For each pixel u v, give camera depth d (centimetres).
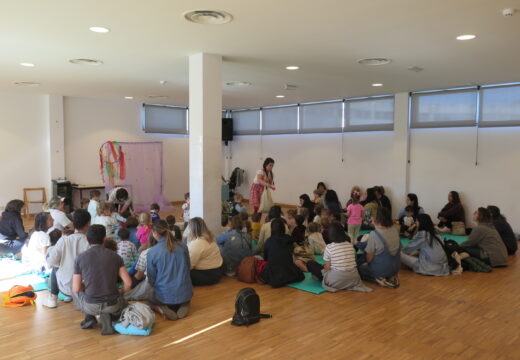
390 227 472
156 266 376
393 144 905
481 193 793
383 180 944
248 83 762
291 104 1126
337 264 451
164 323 366
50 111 966
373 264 474
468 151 806
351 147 1004
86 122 1037
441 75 671
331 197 790
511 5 351
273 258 470
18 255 575
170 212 1048
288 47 498
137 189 1091
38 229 509
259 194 705
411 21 396
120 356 306
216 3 349
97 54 542
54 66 623
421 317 384
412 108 874
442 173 843
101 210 564
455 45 483
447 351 317
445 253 523
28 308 399
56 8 362
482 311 400
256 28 421
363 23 404
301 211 656
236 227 521
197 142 545
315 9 362
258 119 1232
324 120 1052
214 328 357
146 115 1140
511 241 618
